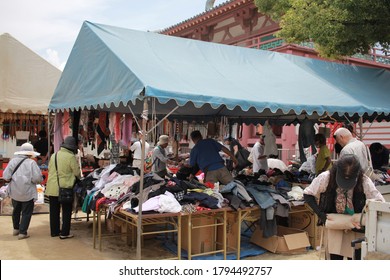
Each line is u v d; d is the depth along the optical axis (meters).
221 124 10.22
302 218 6.74
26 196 6.74
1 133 11.60
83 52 6.93
